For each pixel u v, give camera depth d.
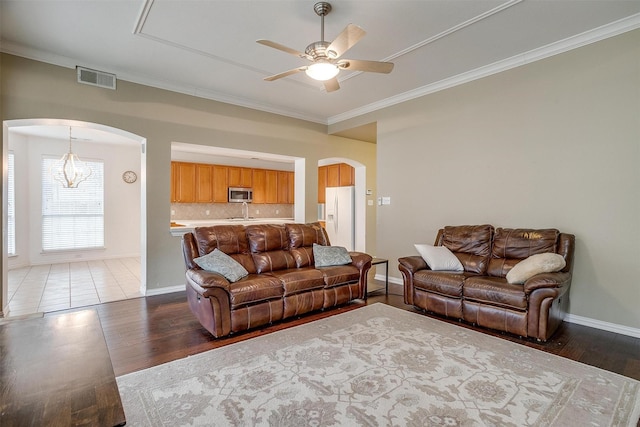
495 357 2.53
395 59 3.72
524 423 1.75
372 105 5.33
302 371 2.30
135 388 2.08
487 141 3.97
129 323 3.29
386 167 5.16
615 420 1.77
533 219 3.60
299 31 3.15
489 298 3.06
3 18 2.92
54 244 6.70
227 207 8.32
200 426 1.72
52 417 1.08
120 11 2.83
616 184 3.07
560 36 3.23
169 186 4.48
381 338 2.88
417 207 4.73
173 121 4.48
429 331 3.05
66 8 2.77
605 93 3.11
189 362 2.44
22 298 4.14
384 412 1.85
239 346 2.73
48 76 3.61
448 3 2.69
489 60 3.76
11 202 6.05
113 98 4.02
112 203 7.34
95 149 7.14
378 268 5.30
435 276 3.50
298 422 1.76
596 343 2.81
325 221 8.25
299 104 5.35
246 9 2.79
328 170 8.31
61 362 1.47
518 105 3.70
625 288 3.03
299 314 3.45
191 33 3.19
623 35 3.00
